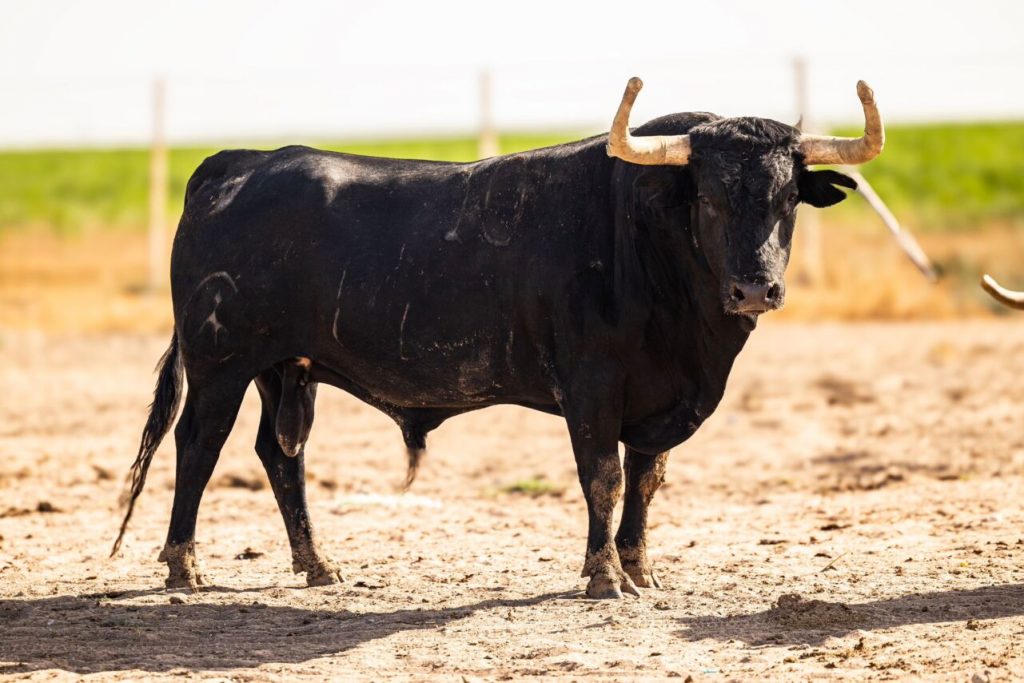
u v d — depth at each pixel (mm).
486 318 11172
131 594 11531
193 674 8922
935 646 9109
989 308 34250
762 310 10023
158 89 40031
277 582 12055
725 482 16719
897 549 12508
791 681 8477
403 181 11750
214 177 12227
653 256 10719
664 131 10992
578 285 10836
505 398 11484
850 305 34188
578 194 11070
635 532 11539
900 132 62938
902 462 17281
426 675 8883
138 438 20016
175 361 12258
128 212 57625
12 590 11656
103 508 15430
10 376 26062
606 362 10820
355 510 15383
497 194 11312
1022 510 14016
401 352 11398
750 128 10273
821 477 16812
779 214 10188
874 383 24047
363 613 10828
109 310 35344
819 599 10727
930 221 47406
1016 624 9586
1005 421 19812
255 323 11703
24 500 15609
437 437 20781
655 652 9297
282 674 8984
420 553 13102
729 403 22766
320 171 11844
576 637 9812
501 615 10555
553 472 17797
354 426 21578
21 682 8742
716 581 11594
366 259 11445
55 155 69812
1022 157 58188
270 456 12164
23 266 44312
